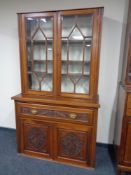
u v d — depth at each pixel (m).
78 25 1.74
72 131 1.81
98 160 2.01
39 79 1.98
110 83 2.12
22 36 1.86
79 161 1.87
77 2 2.03
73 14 1.67
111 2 1.92
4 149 2.21
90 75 1.77
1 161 1.96
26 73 1.96
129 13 1.73
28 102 1.89
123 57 1.95
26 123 1.96
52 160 1.97
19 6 2.25
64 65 1.87
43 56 1.94
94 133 1.75
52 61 1.87
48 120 1.87
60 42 1.78
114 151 2.10
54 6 2.12
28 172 1.78
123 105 1.65
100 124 2.26
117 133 1.97
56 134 1.88
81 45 1.79
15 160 1.98
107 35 2.00
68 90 1.92
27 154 2.07
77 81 1.87
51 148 1.94
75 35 1.77
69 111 1.77
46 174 1.76
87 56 1.79
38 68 1.99
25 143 2.04
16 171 1.80
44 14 1.75
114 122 2.21
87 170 1.83
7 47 2.41
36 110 1.88
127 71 1.67
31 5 2.20
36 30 1.86
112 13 1.94
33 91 1.99
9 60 2.45
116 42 1.99
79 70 1.87
